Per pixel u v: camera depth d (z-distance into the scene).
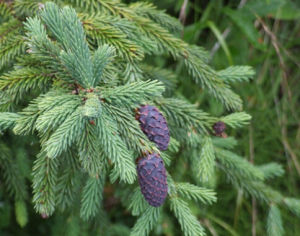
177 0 0.79
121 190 0.69
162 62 0.80
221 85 0.61
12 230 0.86
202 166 0.59
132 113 0.53
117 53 0.57
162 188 0.53
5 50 0.56
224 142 0.68
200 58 0.63
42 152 0.54
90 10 0.60
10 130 0.63
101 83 0.54
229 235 0.79
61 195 0.59
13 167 0.65
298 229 0.83
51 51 0.52
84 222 0.70
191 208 0.74
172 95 0.67
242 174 0.65
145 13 0.62
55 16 0.52
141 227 0.57
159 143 0.53
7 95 0.55
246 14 0.85
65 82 0.53
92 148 0.52
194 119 0.59
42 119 0.50
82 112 0.50
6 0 0.59
